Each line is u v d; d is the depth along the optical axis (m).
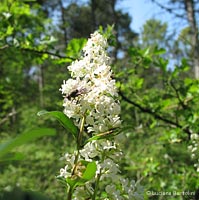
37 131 0.84
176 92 5.46
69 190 1.82
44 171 12.30
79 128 2.01
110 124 1.98
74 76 2.10
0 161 0.90
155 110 5.50
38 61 5.76
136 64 5.50
